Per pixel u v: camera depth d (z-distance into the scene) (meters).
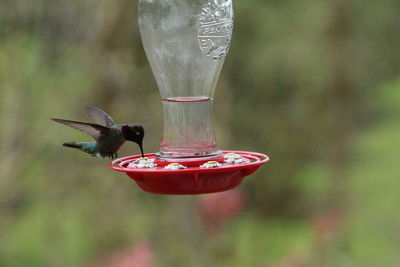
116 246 11.70
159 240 11.88
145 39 6.46
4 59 11.90
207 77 6.40
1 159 11.82
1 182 11.71
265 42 15.69
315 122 16.28
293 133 16.72
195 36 6.34
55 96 11.92
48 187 11.91
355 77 15.55
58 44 12.09
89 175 12.02
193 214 11.98
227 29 6.39
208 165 5.74
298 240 14.89
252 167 5.86
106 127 7.46
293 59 15.51
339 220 11.59
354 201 12.78
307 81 15.77
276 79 16.08
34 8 11.96
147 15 6.36
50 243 11.65
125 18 12.23
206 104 6.12
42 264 11.44
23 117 11.84
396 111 12.74
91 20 12.20
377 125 13.81
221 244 11.80
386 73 15.51
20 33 11.98
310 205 16.56
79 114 11.88
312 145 16.73
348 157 15.36
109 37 12.22
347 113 15.62
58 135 11.77
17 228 11.70
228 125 14.70
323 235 11.45
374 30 15.48
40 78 11.93
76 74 12.02
